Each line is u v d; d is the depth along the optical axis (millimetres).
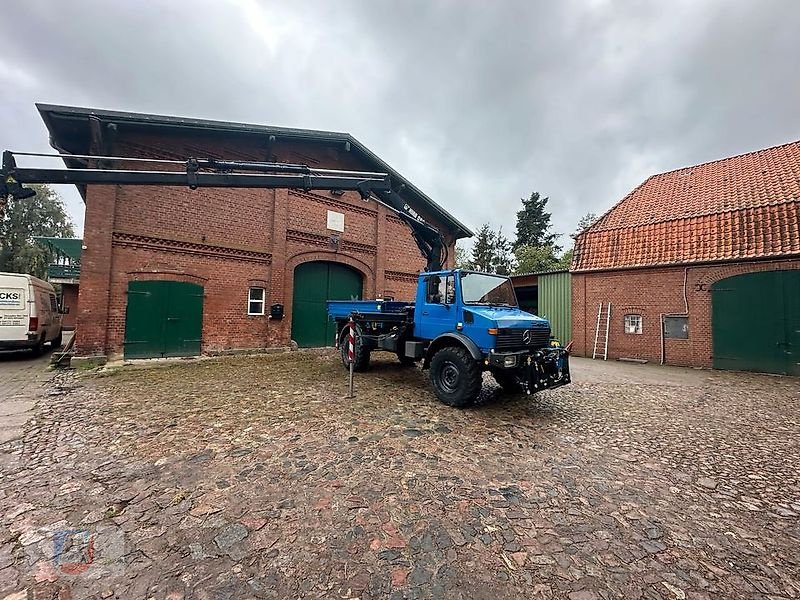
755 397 7262
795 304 10047
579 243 14781
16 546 2449
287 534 2631
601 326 13680
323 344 13211
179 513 2865
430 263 8703
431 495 3229
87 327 8922
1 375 8102
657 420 5629
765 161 13188
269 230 11836
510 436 4754
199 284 10547
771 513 3080
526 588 2168
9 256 29156
